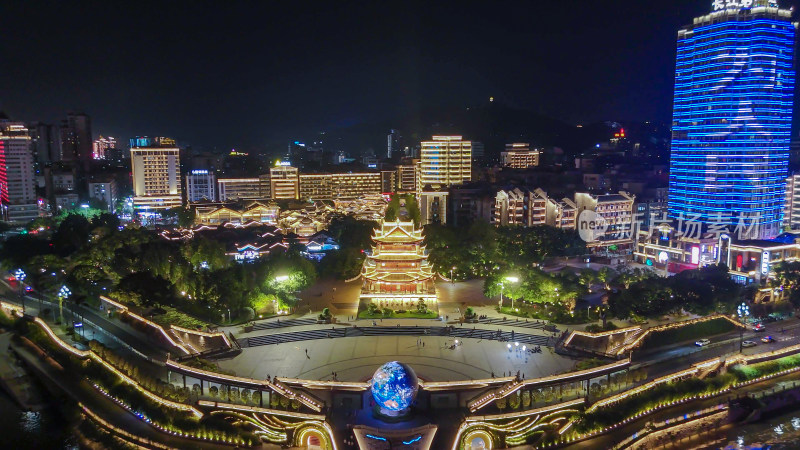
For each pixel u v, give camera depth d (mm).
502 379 116062
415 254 176125
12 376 137750
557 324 156000
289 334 150125
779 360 137875
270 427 108750
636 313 150375
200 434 107250
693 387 123938
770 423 120938
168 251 198375
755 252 194250
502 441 106938
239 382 115000
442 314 164875
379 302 173500
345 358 134875
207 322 159000
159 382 117625
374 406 110750
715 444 112750
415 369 127750
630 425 114625
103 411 117438
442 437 103312
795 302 167500
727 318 153500
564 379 115312
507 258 199625
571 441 108500
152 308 162000
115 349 142500
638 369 125062
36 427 115875
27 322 161250
